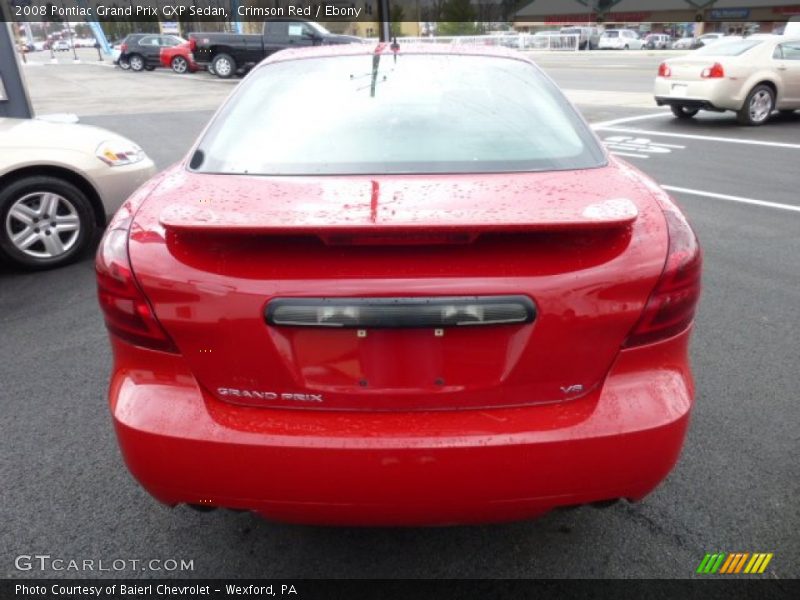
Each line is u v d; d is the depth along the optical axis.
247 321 1.61
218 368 1.67
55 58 51.62
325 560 2.14
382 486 1.65
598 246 1.65
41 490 2.47
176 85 21.89
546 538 2.22
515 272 1.60
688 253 1.73
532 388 1.67
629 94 15.98
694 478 2.50
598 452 1.65
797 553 2.14
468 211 1.63
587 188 1.84
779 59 11.37
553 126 2.25
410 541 2.22
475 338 1.63
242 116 2.32
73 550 2.18
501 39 45.47
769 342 3.60
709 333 3.71
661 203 1.88
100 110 15.27
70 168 4.76
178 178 2.05
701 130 11.01
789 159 8.62
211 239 1.65
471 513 1.69
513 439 1.63
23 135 4.68
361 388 1.66
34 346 3.66
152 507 2.38
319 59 2.67
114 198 5.01
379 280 1.58
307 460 1.63
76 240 4.91
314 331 1.62
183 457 1.67
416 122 2.22
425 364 1.64
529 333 1.62
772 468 2.55
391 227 1.51
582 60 32.84
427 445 1.62
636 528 2.25
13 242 4.65
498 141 2.14
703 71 11.18
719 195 6.79
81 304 4.23
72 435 2.82
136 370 1.75
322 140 2.15
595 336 1.65
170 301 1.65
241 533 2.26
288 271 1.60
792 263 4.82
